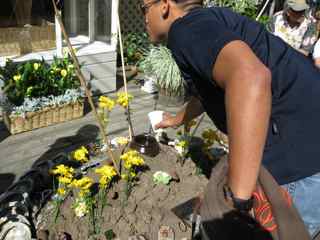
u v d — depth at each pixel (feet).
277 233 3.99
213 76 3.60
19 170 11.03
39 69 13.34
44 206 7.93
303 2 13.19
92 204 7.76
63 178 7.30
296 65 4.29
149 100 16.72
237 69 3.28
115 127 13.94
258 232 3.91
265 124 3.18
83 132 13.46
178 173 9.11
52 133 13.26
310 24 13.76
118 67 20.22
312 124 4.28
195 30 3.76
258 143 3.15
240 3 21.29
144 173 8.84
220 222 3.82
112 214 7.78
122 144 10.00
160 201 8.27
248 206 3.40
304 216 4.47
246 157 3.15
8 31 14.17
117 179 8.54
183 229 7.66
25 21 14.78
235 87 3.24
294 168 4.32
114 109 15.46
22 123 12.99
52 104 13.43
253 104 3.14
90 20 16.22
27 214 7.45
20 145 12.38
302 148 4.28
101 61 15.93
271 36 4.43
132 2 21.53
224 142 10.48
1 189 10.07
